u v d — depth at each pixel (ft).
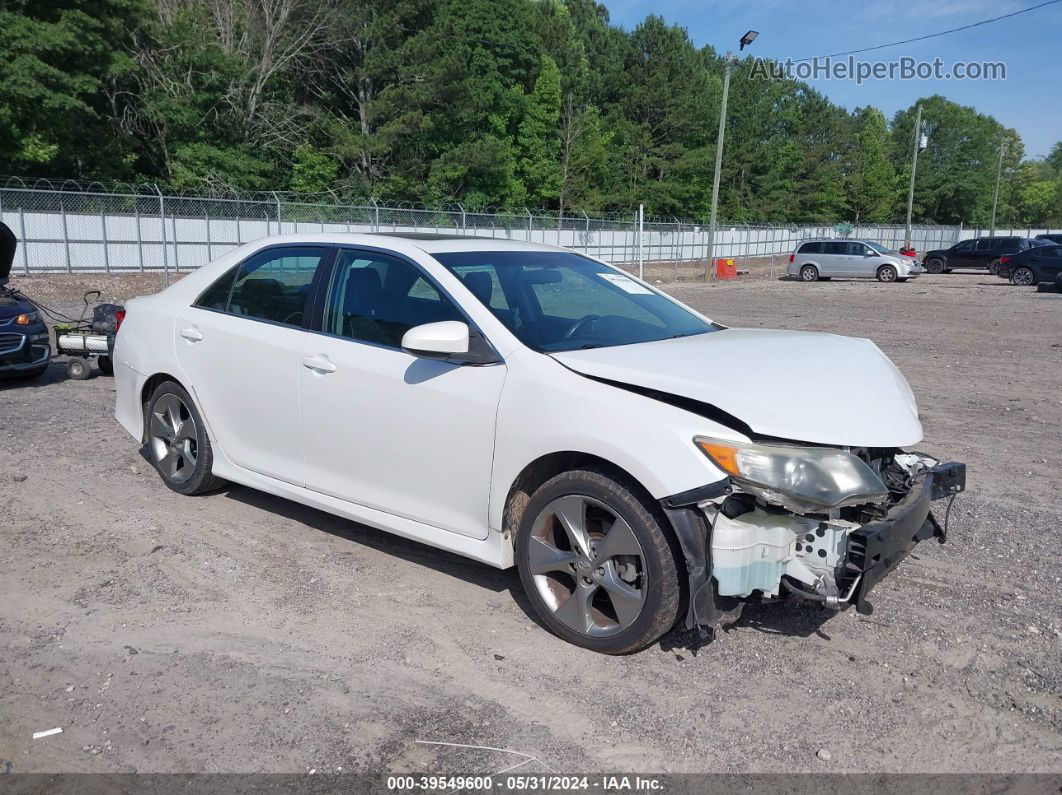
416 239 14.38
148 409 17.78
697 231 163.94
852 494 10.13
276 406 14.84
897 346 43.68
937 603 13.05
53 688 10.42
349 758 9.15
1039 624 12.39
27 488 17.93
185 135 121.70
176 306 17.10
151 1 113.50
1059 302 73.15
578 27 231.30
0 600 12.76
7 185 94.84
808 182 256.32
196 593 13.12
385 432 13.12
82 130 100.68
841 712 10.12
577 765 9.07
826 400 10.93
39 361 29.17
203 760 9.08
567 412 11.05
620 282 15.48
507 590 13.41
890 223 321.11
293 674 10.82
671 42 192.75
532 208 166.20
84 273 90.12
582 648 11.53
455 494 12.43
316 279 14.71
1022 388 31.83
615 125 191.72
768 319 57.21
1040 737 9.67
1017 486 19.15
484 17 155.94
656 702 10.27
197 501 17.29
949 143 327.47
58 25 89.15
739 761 9.18
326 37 134.10
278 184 132.46
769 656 11.41
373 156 137.18
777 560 10.48
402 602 12.93
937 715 10.08
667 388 10.83
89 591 13.12
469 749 9.33
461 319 12.63
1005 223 390.42
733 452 10.09
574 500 11.22
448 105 137.28
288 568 14.12
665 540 10.48
